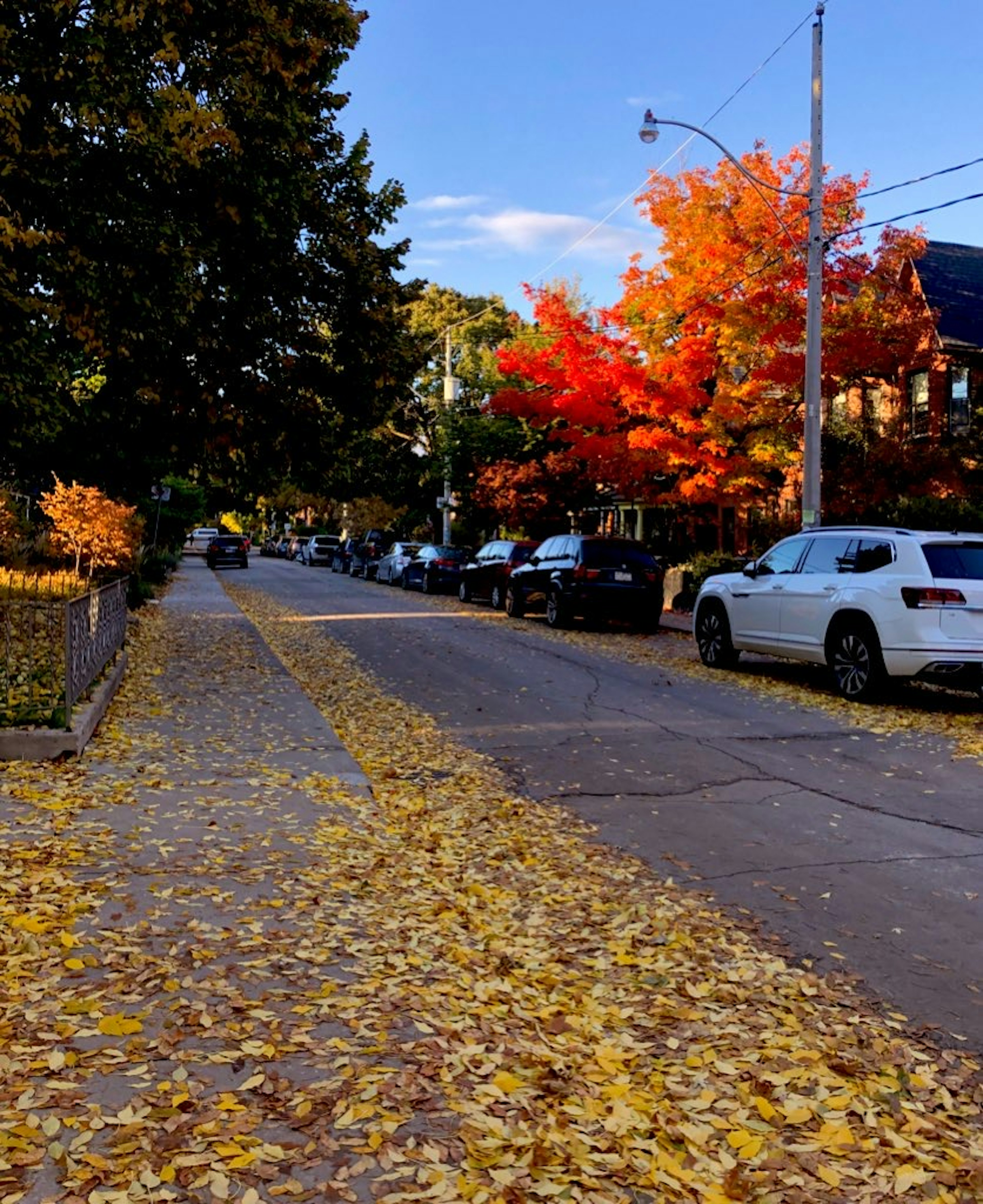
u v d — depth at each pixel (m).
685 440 21.16
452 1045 3.83
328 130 15.83
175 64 12.13
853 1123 3.47
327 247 15.48
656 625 20.31
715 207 20.38
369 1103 3.34
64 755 8.12
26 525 20.97
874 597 11.70
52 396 12.22
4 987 4.08
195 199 13.50
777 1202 3.00
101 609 11.10
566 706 11.71
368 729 10.40
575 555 19.98
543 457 33.66
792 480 27.02
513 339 43.72
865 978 4.71
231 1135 3.11
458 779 8.44
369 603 27.56
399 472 46.66
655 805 7.66
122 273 12.08
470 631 19.81
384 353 16.08
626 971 4.76
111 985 4.16
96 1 10.87
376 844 6.55
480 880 6.02
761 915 5.48
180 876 5.57
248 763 8.42
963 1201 3.06
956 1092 3.76
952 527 19.27
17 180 11.23
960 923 5.37
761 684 13.35
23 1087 3.33
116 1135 3.07
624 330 22.27
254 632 18.83
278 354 15.42
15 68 10.72
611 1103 3.48
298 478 17.05
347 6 14.91
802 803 7.73
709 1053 3.94
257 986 4.23
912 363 22.27
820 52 16.16
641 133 16.31
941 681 11.93
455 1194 2.90
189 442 16.09
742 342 20.12
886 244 20.17
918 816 7.38
